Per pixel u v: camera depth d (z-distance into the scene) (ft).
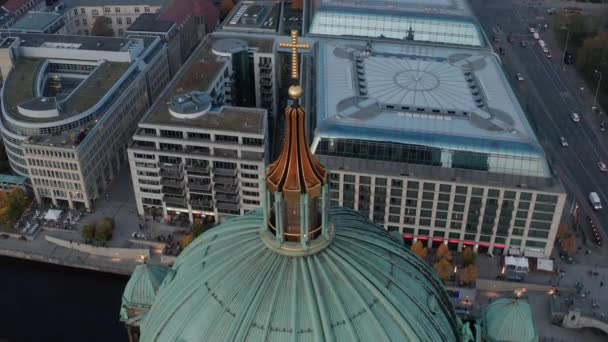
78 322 597.52
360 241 253.24
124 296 339.16
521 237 639.76
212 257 253.65
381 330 233.14
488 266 642.63
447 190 625.41
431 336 245.04
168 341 245.24
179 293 251.60
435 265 613.11
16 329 587.68
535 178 621.31
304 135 222.89
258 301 232.12
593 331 576.61
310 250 237.45
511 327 329.11
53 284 642.63
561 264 646.74
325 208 233.55
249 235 251.80
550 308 595.06
